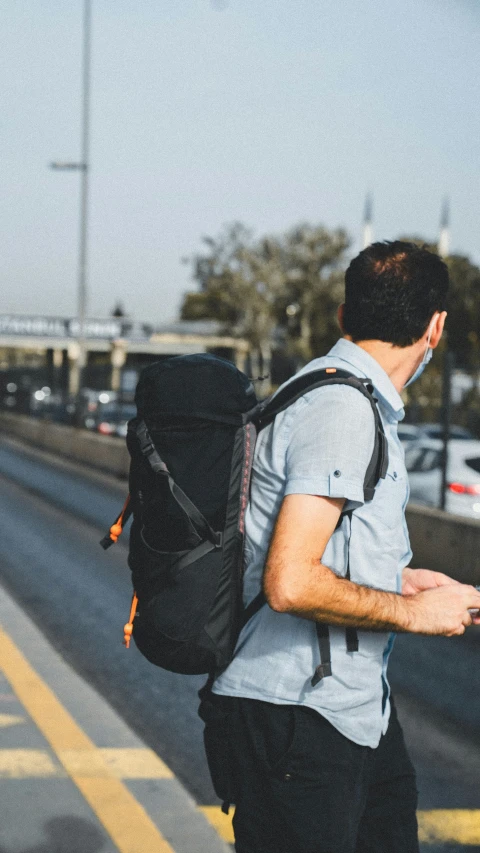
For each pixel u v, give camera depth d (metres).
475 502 10.79
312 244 66.50
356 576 1.86
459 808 3.79
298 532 1.76
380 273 1.95
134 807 3.55
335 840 1.88
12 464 20.16
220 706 1.97
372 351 1.99
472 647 6.50
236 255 65.94
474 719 4.93
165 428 1.89
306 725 1.87
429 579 2.16
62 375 39.25
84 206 27.22
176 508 1.83
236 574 1.87
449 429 10.16
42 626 6.72
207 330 66.94
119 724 4.54
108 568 9.01
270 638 1.90
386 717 1.99
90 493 15.27
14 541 10.39
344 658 1.87
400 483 1.92
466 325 48.34
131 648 6.20
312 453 1.80
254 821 1.95
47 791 3.65
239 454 1.88
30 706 4.71
